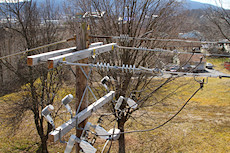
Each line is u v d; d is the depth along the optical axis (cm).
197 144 1217
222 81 2292
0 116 1294
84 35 419
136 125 1445
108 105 1023
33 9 1241
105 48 467
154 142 1258
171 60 990
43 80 1110
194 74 375
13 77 1280
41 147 1294
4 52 1599
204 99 1847
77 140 383
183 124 1441
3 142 1335
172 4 1018
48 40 1227
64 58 358
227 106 1678
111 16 998
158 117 1545
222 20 1877
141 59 1019
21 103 1173
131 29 959
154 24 1004
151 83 1252
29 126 1502
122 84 927
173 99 1733
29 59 333
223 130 1342
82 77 419
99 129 415
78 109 416
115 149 1191
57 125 1204
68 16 1159
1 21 1205
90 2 975
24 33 1112
